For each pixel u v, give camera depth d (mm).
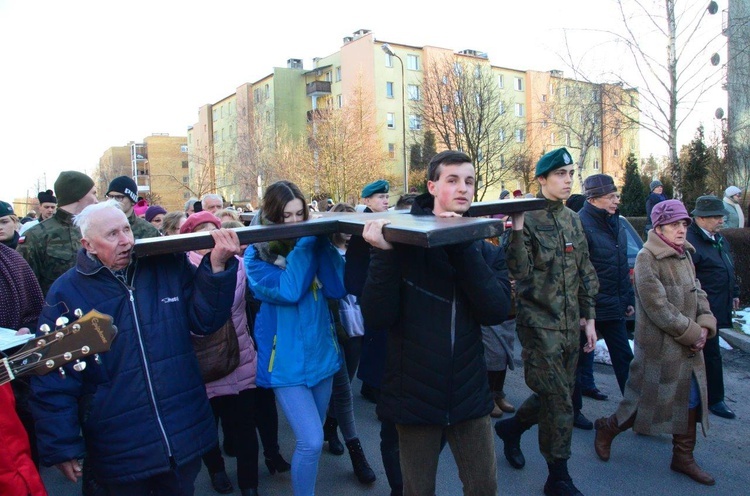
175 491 2443
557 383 3367
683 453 3779
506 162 27188
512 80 46969
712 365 4773
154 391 2309
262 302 3115
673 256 3797
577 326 3473
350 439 3898
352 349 4312
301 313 3023
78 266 2312
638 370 3840
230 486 3859
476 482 2484
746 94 14422
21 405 2965
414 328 2381
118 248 2268
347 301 4273
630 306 4641
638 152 29828
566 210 3639
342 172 32094
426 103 24406
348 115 33188
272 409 4008
